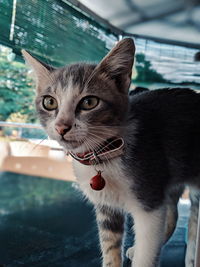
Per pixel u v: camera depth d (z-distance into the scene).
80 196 0.34
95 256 0.20
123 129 0.17
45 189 0.39
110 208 0.19
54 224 0.26
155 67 0.43
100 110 0.16
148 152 0.18
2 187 0.40
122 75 0.17
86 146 0.16
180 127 0.20
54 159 0.50
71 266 0.19
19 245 0.22
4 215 0.29
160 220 0.17
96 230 0.25
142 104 0.20
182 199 0.30
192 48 0.43
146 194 0.17
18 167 0.50
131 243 0.22
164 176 0.18
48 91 0.17
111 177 0.17
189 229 0.20
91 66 0.18
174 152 0.19
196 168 0.20
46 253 0.20
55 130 0.15
